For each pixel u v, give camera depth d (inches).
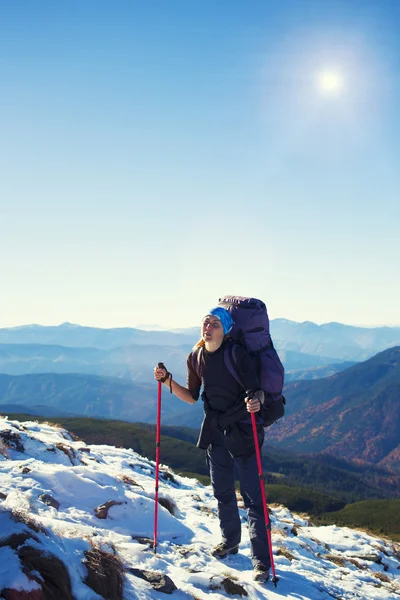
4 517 155.6
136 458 577.9
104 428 6097.4
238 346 238.1
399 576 434.9
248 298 253.8
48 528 168.9
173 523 308.0
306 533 492.7
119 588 166.1
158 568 221.8
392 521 4729.3
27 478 288.0
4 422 456.8
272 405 243.4
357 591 296.8
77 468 327.0
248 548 300.0
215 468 261.3
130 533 275.1
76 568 157.6
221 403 245.3
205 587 217.3
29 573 135.2
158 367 261.6
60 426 592.1
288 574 276.7
